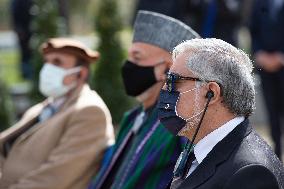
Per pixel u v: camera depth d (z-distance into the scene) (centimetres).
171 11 1273
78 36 3022
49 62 944
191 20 1284
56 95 943
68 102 913
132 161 745
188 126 546
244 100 532
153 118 752
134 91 788
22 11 1814
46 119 945
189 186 524
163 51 770
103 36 1574
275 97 1319
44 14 1534
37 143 898
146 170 712
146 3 1290
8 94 1398
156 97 778
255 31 1323
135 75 779
